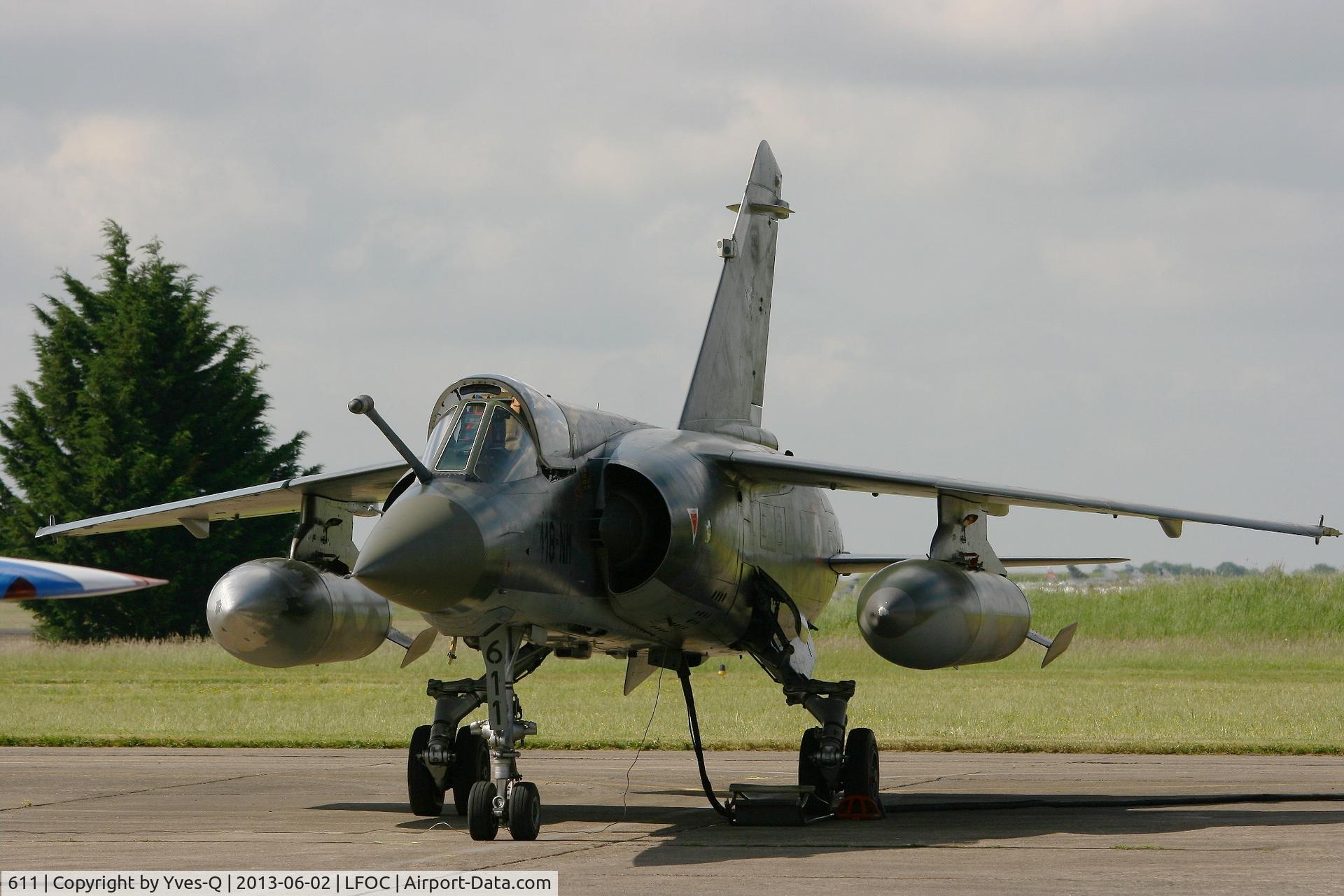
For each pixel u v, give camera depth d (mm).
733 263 51875
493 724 34438
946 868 29406
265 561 40938
